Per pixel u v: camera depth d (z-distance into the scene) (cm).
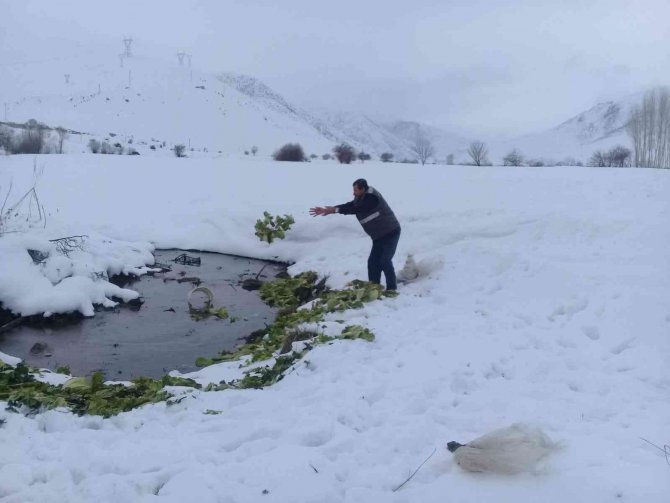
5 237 1195
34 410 584
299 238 1450
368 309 930
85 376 845
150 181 1961
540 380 638
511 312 855
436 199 1562
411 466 468
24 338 998
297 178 2025
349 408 571
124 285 1276
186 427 554
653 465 445
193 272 1358
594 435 499
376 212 1020
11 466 461
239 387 679
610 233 1145
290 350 810
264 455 487
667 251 1009
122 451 496
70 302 1095
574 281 902
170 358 912
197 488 436
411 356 713
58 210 1625
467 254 1118
